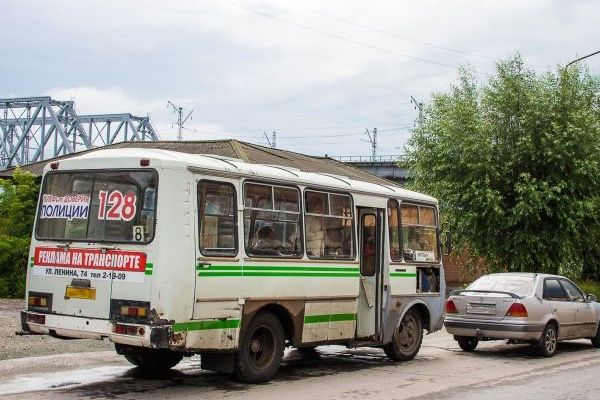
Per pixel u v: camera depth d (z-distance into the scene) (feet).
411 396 31.40
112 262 29.01
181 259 28.63
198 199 29.76
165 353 35.50
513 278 49.55
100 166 30.35
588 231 87.35
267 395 30.30
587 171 79.30
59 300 30.25
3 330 46.98
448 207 85.10
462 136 85.25
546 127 82.53
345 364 41.22
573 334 50.29
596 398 31.83
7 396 28.78
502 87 85.76
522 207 79.56
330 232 37.22
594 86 86.28
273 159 88.74
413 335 43.70
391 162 205.98
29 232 77.97
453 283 122.21
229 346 30.83
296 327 34.65
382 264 40.98
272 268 33.06
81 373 34.76
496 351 50.08
